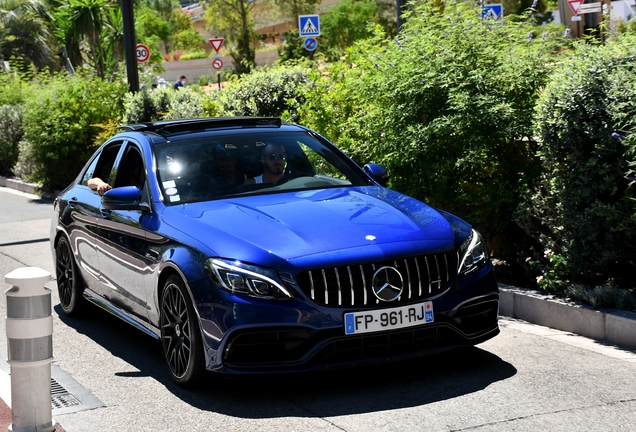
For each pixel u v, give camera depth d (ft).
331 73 33.99
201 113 50.14
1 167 67.72
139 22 124.98
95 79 56.90
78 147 55.21
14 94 72.23
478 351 18.70
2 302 25.72
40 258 33.94
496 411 14.98
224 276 15.71
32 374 13.93
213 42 108.78
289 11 182.50
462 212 26.07
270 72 44.75
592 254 21.17
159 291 17.74
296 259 15.64
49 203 52.24
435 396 15.87
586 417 14.57
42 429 14.02
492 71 24.98
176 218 17.85
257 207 17.80
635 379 16.53
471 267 16.88
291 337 15.47
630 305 19.80
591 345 19.11
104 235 20.74
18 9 140.97
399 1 38.42
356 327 15.55
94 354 20.01
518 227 24.76
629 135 19.29
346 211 17.58
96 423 15.29
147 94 52.19
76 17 117.39
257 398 16.20
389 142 26.16
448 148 25.35
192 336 16.30
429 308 16.07
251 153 20.20
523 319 21.67
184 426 14.96
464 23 25.90
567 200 21.52
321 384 16.83
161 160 19.83
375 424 14.56
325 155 21.04
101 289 21.47
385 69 26.58
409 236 16.55
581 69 21.08
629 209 20.57
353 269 15.72
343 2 145.38
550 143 21.83
